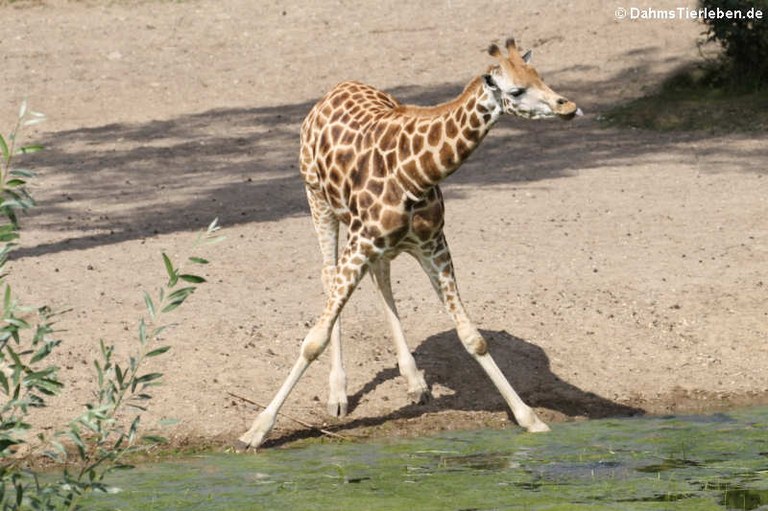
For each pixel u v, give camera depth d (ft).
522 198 93.97
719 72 128.98
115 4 167.63
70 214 92.02
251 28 157.38
